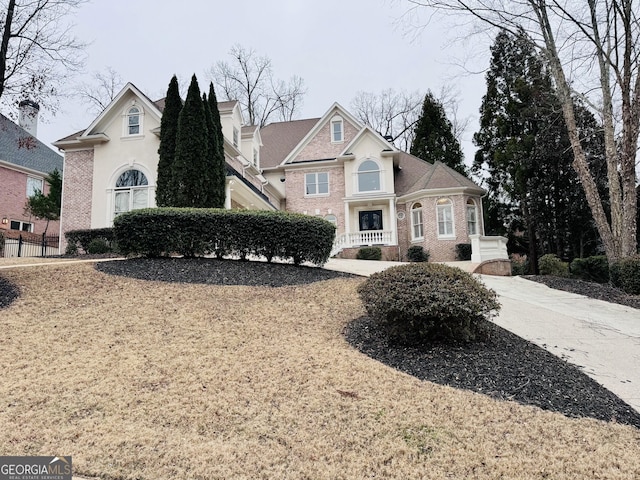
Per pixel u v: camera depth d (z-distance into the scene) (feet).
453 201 69.92
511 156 71.87
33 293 24.21
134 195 50.42
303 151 84.74
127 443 10.62
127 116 52.11
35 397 12.91
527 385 15.29
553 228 73.26
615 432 12.17
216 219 34.14
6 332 18.54
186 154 44.50
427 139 107.65
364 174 77.87
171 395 13.32
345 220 76.64
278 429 11.53
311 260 36.01
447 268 21.16
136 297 24.49
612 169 44.06
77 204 51.98
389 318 18.93
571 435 11.75
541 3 46.65
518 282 43.78
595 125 64.23
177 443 10.70
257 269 32.78
